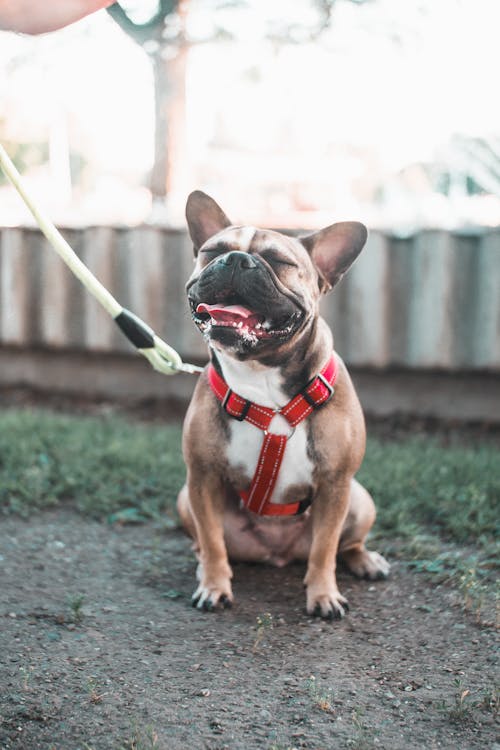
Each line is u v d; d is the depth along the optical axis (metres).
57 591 1.75
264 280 1.55
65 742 1.39
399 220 3.57
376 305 2.71
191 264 2.90
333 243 1.71
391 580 1.80
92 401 3.02
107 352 3.00
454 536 1.96
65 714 1.44
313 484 1.70
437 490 2.12
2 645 1.58
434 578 1.79
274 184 6.14
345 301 2.79
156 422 2.76
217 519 1.73
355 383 2.84
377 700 1.47
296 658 1.57
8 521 2.03
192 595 1.74
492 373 2.68
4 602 1.71
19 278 3.03
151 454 2.33
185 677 1.52
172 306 2.95
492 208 4.01
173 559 1.88
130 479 2.21
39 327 3.07
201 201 1.73
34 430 2.49
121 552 1.91
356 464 1.70
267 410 1.66
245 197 6.14
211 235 1.73
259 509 1.74
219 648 1.59
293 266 1.61
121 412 2.88
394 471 2.21
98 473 2.21
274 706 1.46
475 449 2.48
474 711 1.44
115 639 1.61
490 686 1.49
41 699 1.46
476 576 1.79
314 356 1.65
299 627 1.65
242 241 1.61
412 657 1.57
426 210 4.15
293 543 1.82
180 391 2.98
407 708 1.46
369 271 2.71
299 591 1.77
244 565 1.86
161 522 2.03
